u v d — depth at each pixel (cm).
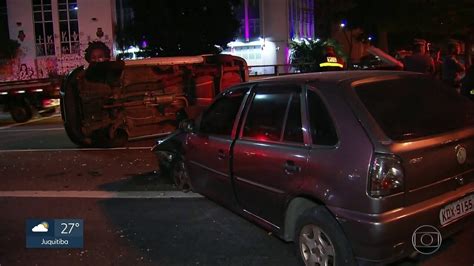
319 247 350
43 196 671
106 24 3703
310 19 4328
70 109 995
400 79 379
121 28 3722
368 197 310
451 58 875
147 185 695
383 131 322
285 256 420
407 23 2834
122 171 801
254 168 414
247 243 455
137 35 2866
